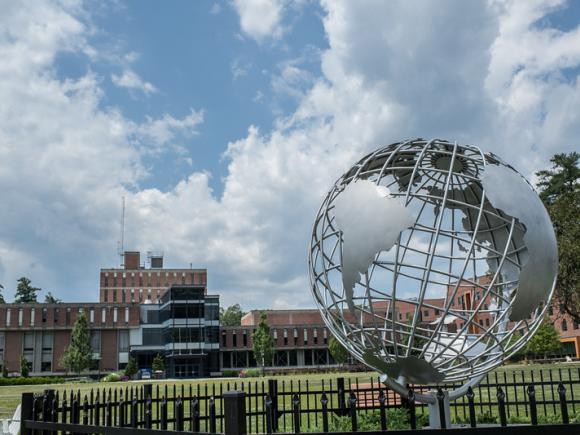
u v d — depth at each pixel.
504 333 7.74
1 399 29.09
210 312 71.56
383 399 4.83
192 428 5.59
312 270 8.41
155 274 107.75
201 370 68.50
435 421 7.58
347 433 4.79
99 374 73.44
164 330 73.56
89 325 74.12
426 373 7.51
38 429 7.25
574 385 21.59
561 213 36.25
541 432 4.33
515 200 7.21
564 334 67.69
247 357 79.12
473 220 9.41
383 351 7.71
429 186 9.36
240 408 4.85
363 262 7.06
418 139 8.13
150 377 66.69
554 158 49.88
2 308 72.50
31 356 72.94
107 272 106.19
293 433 5.06
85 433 6.46
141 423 9.37
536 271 7.19
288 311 87.19
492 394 17.77
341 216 7.38
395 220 7.01
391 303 7.29
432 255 7.02
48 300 115.06
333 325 8.26
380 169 7.81
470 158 8.39
